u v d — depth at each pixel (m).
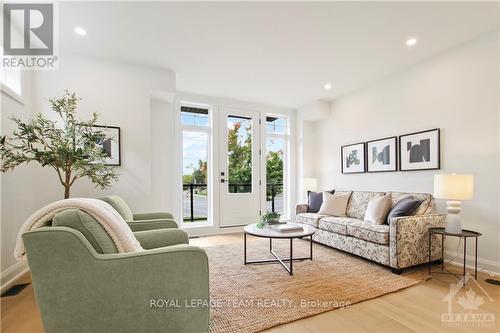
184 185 4.56
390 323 1.73
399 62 3.36
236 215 4.89
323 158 5.20
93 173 2.59
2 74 2.49
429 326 1.69
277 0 2.13
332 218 3.61
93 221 1.31
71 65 3.03
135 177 3.32
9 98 2.41
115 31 2.59
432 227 2.74
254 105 5.15
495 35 2.63
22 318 1.79
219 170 4.76
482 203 2.72
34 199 2.83
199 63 3.36
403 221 2.61
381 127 3.95
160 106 4.12
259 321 1.75
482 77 2.74
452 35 2.71
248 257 3.18
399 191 3.64
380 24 2.49
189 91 4.48
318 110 4.94
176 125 4.43
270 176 5.38
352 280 2.43
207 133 4.77
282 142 5.54
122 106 3.28
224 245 3.80
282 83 4.11
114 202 2.38
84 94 3.08
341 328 1.68
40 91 2.90
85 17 2.36
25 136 2.44
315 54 3.12
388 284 2.33
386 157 3.83
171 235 2.07
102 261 1.21
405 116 3.57
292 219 5.45
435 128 3.18
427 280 2.44
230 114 4.91
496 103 2.63
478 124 2.77
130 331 1.25
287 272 2.64
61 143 2.38
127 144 3.29
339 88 4.34
